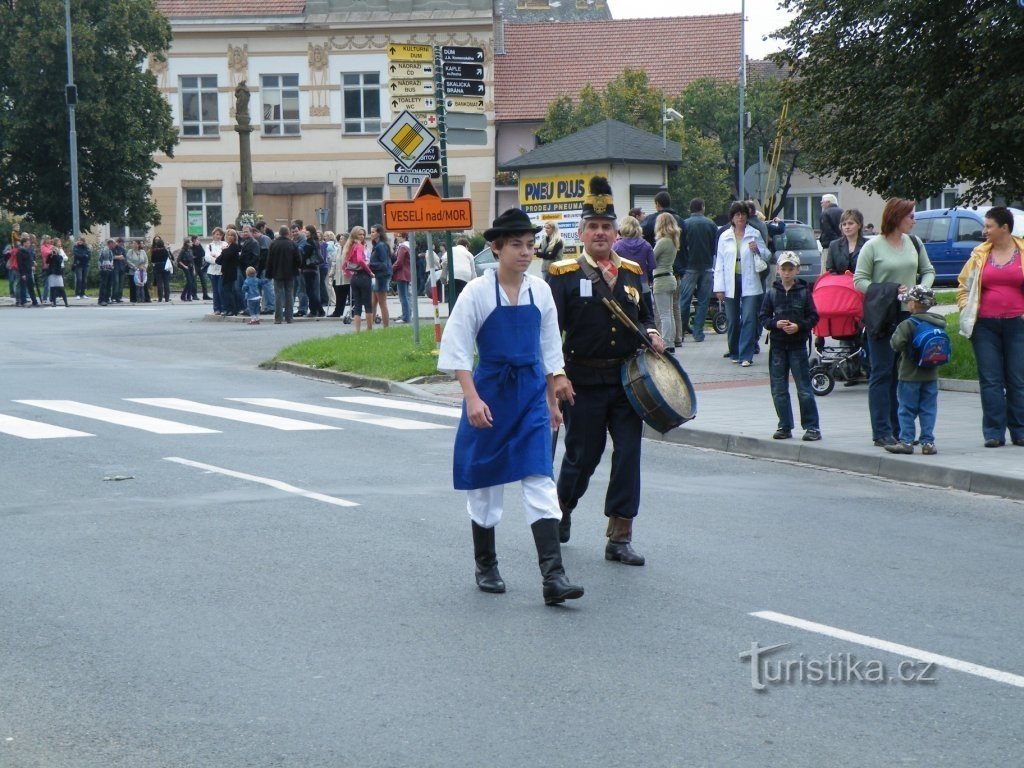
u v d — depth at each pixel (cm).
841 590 824
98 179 6072
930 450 1290
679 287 2456
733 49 7069
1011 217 1329
